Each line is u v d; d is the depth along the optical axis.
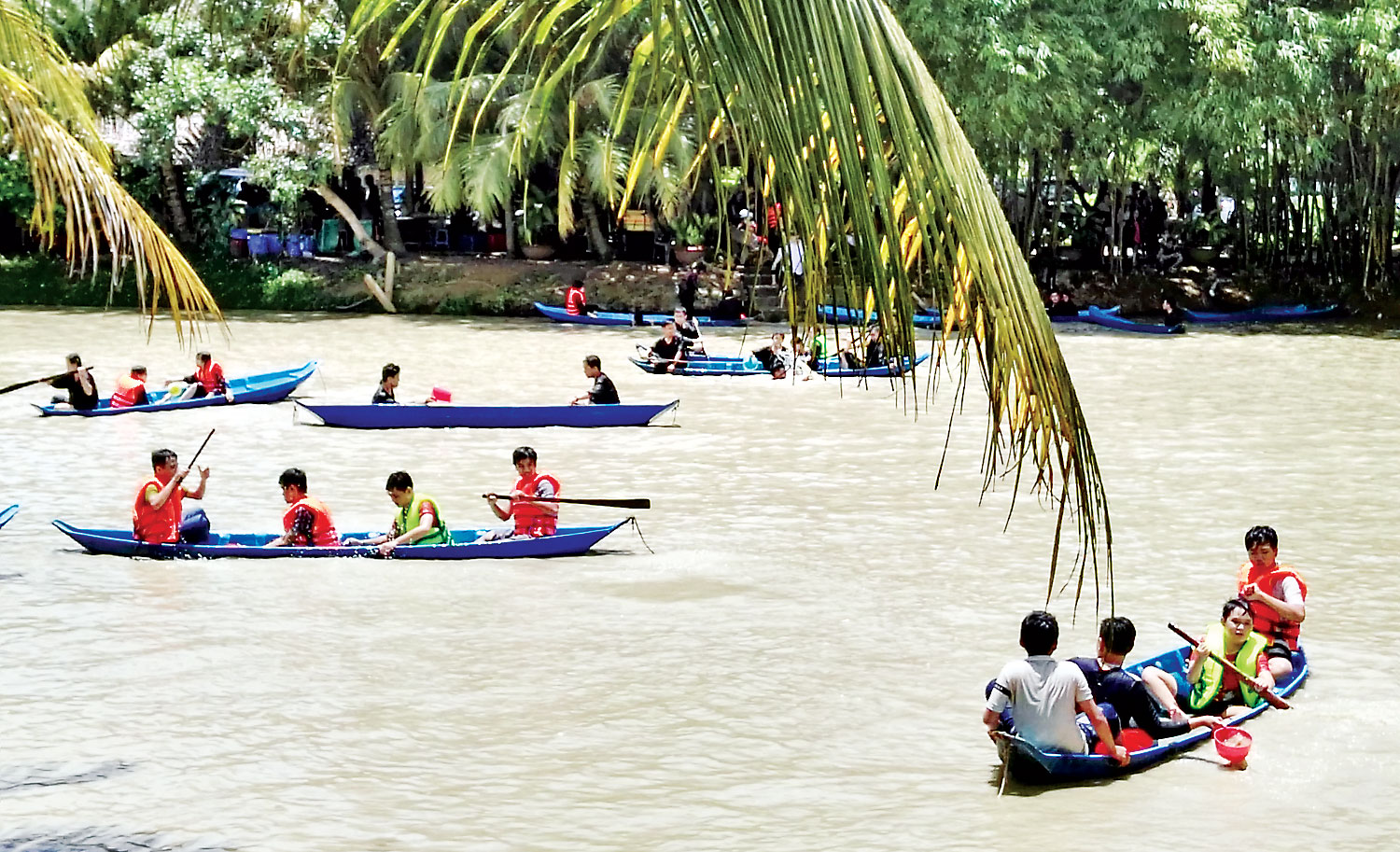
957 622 16.84
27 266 56.25
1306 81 49.81
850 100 3.08
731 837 11.07
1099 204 60.97
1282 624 14.70
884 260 3.10
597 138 49.19
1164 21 51.84
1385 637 16.16
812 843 10.95
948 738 13.16
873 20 3.09
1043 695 12.01
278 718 13.63
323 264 57.47
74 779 12.16
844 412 33.06
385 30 49.41
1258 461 27.20
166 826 11.23
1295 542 20.84
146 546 19.47
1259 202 59.00
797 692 14.43
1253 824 11.22
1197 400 35.16
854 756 12.75
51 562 19.19
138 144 54.62
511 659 15.45
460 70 3.60
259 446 28.44
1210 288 57.62
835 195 3.17
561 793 11.95
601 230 58.53
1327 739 12.99
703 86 3.34
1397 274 56.22
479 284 56.03
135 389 32.28
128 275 55.41
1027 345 3.06
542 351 44.78
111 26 53.28
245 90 49.66
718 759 12.71
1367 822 11.26
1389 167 53.28
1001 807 11.57
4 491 24.00
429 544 19.66
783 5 3.12
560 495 24.12
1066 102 51.12
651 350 40.31
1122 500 23.72
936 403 33.94
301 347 44.94
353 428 30.61
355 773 12.35
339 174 48.88
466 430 30.52
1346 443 29.17
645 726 13.50
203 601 17.45
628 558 19.81
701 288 54.50
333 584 18.25
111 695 14.22
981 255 3.05
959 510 22.95
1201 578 18.84
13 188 54.12
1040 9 52.28
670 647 15.88
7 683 14.52
